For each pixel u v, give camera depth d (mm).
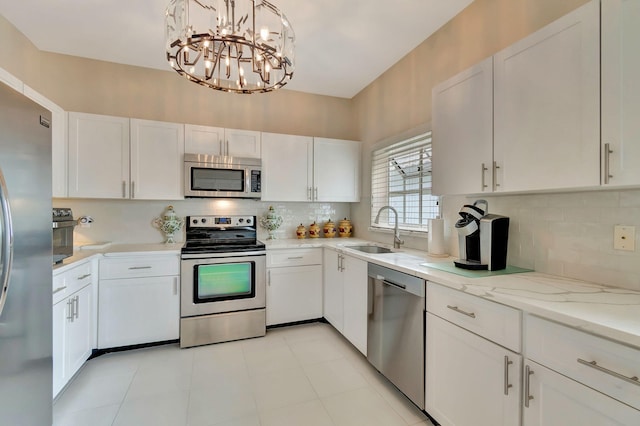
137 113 2971
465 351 1390
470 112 1677
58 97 2732
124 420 1680
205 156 2838
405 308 1795
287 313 2973
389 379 1948
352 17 2209
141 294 2498
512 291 1258
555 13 1565
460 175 1746
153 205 3029
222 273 2709
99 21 2266
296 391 1963
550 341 1048
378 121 3219
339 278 2730
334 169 3441
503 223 1676
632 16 1024
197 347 2590
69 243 2084
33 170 1375
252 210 3387
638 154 1012
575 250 1469
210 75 2088
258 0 1725
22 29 2359
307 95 3645
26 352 1331
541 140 1311
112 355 2416
